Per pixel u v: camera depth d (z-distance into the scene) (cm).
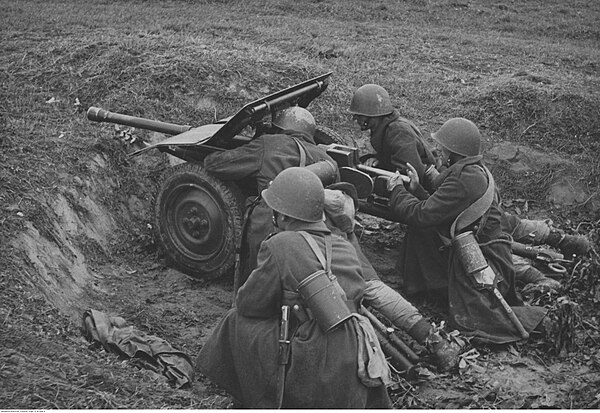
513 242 682
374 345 446
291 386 442
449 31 1396
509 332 590
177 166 660
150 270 674
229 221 632
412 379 543
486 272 596
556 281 660
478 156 617
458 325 600
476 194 606
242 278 620
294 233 455
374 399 454
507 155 906
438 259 636
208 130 662
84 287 616
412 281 654
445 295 639
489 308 594
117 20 1168
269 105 617
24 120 777
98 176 723
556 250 721
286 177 464
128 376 486
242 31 1187
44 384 451
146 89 880
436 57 1175
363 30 1312
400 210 626
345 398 438
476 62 1170
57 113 813
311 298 439
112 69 905
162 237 672
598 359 586
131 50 943
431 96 997
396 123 693
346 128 911
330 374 437
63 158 707
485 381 553
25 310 521
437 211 607
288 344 443
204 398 489
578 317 616
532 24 1512
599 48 1387
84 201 685
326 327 435
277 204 459
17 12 1174
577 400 538
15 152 692
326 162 589
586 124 959
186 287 655
